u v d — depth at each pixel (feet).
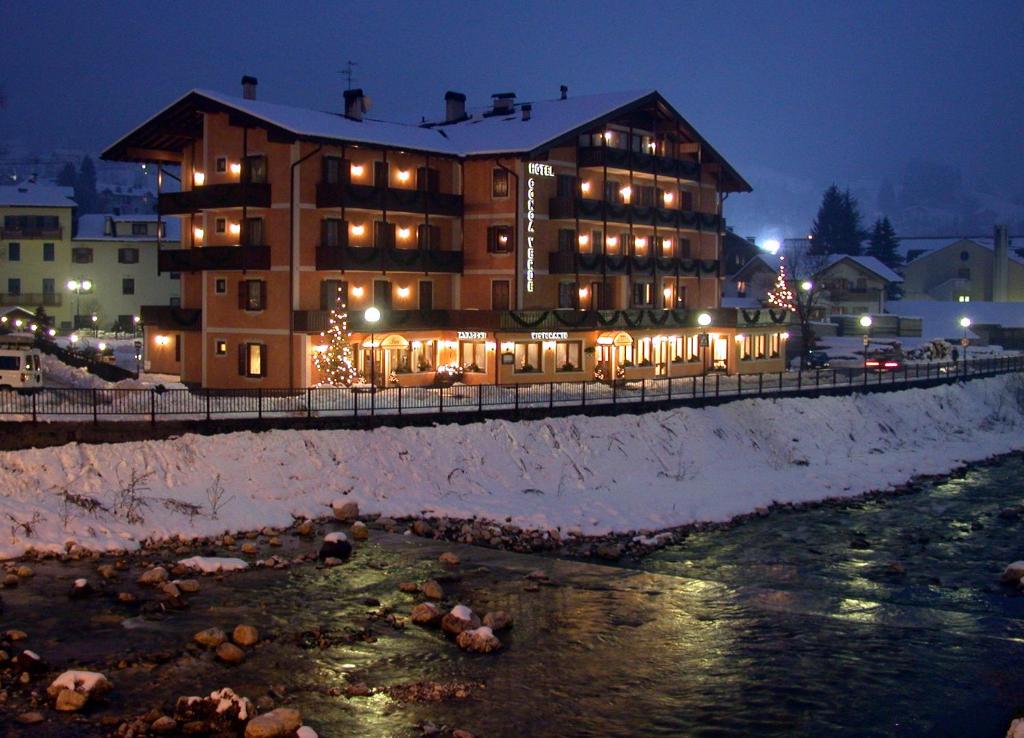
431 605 88.02
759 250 462.19
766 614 93.04
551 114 224.74
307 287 188.24
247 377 191.42
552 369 205.98
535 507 133.80
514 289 206.08
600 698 72.59
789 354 306.55
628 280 230.68
